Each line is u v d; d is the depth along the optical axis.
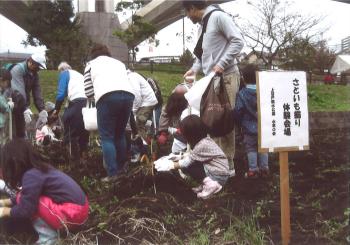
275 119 3.54
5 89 5.90
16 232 3.92
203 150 4.73
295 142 3.56
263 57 14.23
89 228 3.92
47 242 3.57
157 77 15.24
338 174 5.83
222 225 3.97
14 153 3.54
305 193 5.05
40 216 3.57
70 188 3.58
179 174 5.27
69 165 6.40
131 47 19.69
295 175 5.92
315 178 5.70
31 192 3.47
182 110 5.98
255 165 5.62
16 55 14.30
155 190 4.90
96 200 4.71
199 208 4.46
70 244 3.54
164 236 3.78
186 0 5.44
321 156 7.07
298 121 3.56
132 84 6.14
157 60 21.67
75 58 17.91
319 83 16.89
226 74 5.44
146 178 5.24
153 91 6.65
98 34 21.36
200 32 5.52
